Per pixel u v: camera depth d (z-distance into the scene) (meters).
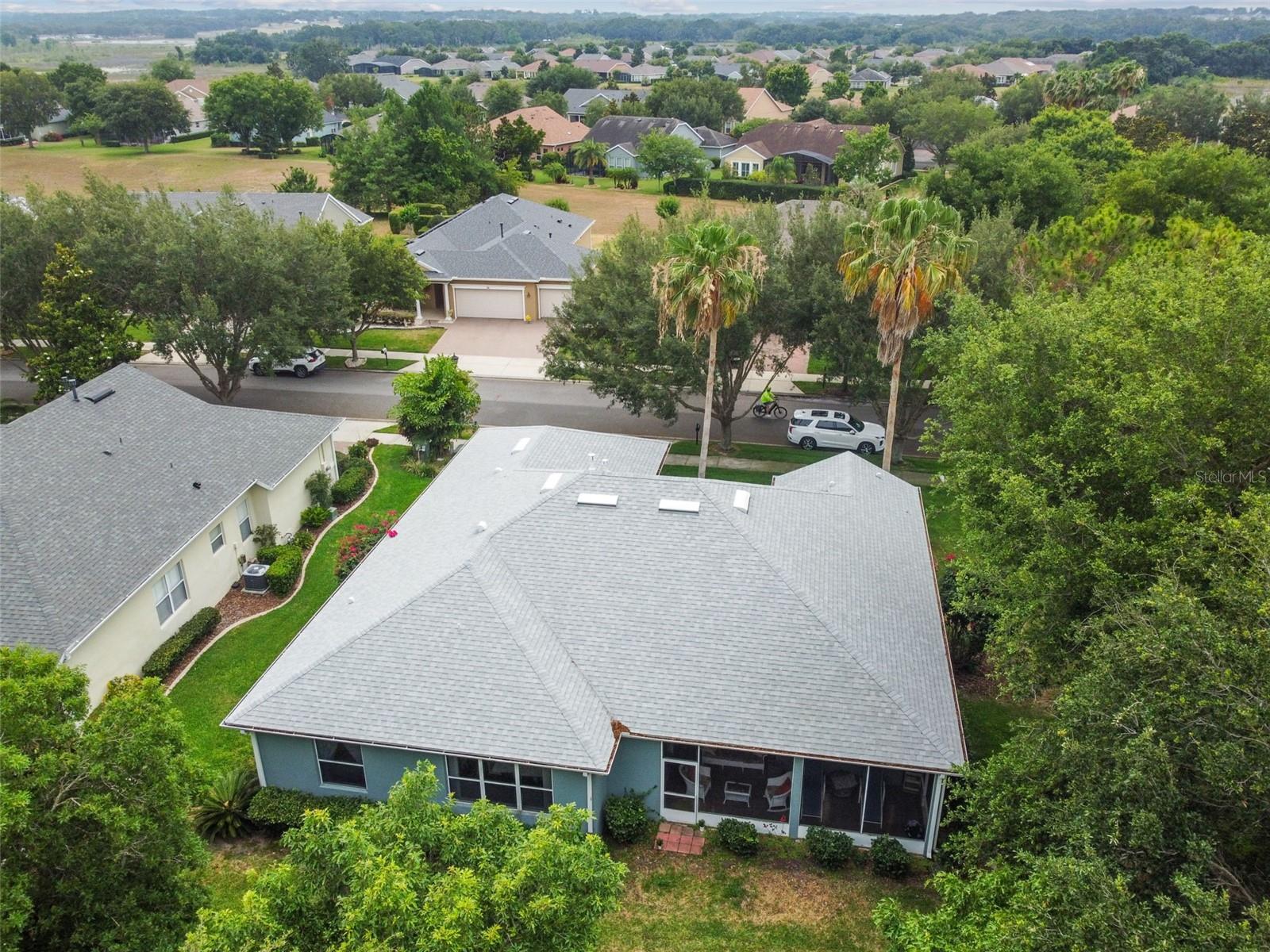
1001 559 18.28
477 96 162.12
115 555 23.17
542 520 21.73
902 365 32.19
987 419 19.41
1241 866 11.60
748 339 33.78
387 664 18.77
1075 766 12.31
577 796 17.81
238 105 111.25
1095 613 15.59
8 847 11.73
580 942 10.69
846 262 28.38
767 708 18.12
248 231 37.34
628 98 132.00
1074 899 10.25
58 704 12.84
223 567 27.41
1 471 23.56
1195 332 16.91
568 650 19.41
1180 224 33.09
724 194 92.06
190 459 27.80
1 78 118.06
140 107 113.88
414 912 9.91
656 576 20.44
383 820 11.53
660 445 30.36
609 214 84.31
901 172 95.94
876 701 18.00
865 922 16.70
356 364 48.00
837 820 18.55
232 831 18.72
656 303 33.75
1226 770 10.48
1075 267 31.28
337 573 27.47
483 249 57.19
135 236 38.09
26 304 39.22
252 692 18.92
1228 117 88.44
